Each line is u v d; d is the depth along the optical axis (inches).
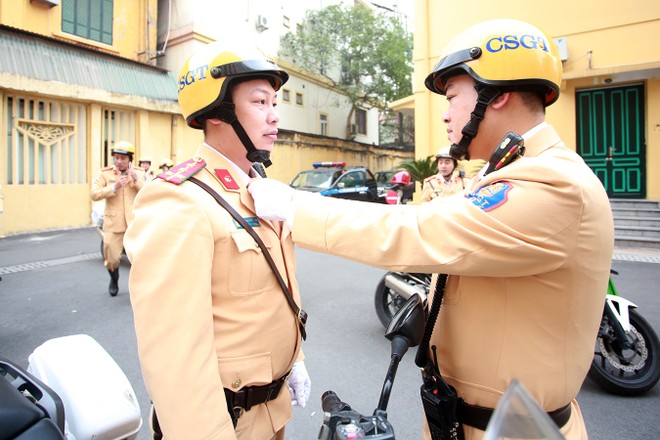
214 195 45.5
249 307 45.2
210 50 47.4
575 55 344.2
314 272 245.0
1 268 248.2
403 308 48.6
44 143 376.2
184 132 482.9
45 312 173.0
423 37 401.4
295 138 613.6
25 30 362.3
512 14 364.8
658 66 297.4
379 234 40.8
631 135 346.3
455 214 38.3
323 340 145.3
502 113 42.5
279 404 50.8
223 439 38.2
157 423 47.3
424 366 48.6
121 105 415.8
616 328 111.2
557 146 42.6
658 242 284.8
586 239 37.1
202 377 38.5
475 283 43.1
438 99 403.2
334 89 754.2
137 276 40.2
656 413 101.3
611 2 329.7
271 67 46.5
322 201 45.0
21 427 37.0
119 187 188.5
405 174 191.6
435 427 46.1
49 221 380.8
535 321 40.0
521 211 35.9
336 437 35.7
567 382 40.7
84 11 438.3
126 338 146.3
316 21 690.2
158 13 519.2
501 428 22.7
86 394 55.3
